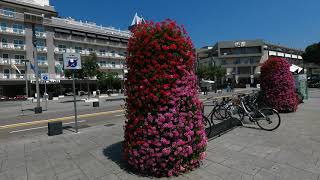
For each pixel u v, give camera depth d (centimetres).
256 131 736
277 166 457
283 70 1045
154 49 397
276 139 636
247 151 548
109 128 920
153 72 396
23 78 4953
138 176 432
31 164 529
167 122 397
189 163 434
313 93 2475
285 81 1041
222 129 695
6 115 1706
